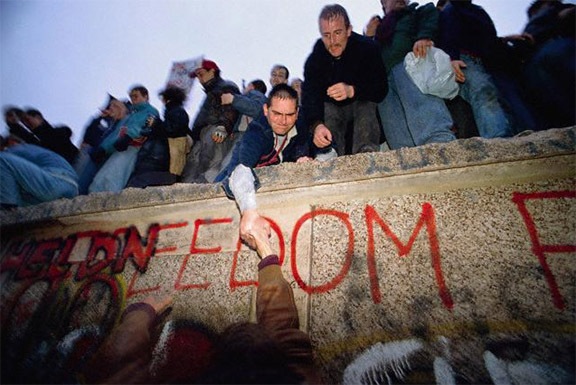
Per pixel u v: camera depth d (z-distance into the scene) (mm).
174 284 2010
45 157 2738
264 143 2238
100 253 2275
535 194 1708
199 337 1810
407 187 1898
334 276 1781
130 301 2033
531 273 1555
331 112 2434
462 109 2303
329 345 1632
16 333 2166
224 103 2771
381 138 2494
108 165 2797
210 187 2135
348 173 1921
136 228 2287
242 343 1157
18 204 2588
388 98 2355
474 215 1737
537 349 1418
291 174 2006
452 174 1837
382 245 1792
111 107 3330
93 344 1976
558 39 2105
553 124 2062
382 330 1602
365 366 1550
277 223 2012
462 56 2258
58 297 2203
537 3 2361
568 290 1486
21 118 3178
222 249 2039
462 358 1467
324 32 2295
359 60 2307
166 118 2834
